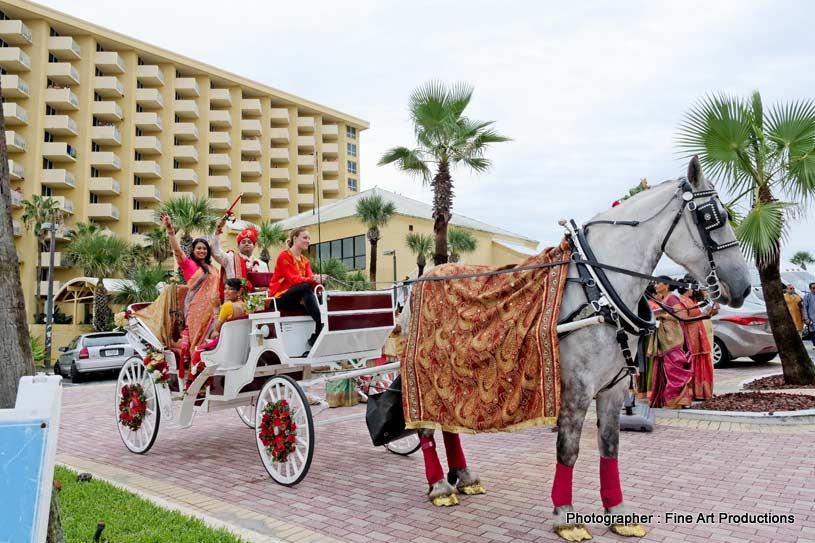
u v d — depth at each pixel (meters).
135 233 50.75
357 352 6.57
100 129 48.31
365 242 33.72
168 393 7.09
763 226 8.45
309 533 4.48
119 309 35.72
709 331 9.23
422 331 5.09
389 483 5.82
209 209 30.62
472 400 4.55
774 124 9.08
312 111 70.00
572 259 4.38
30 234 42.69
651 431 7.70
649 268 4.36
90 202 48.62
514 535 4.36
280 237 32.31
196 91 57.38
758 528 4.37
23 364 3.63
